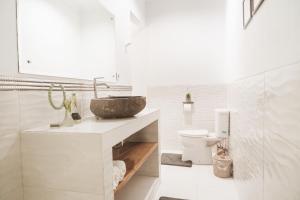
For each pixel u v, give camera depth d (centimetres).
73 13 150
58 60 133
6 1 94
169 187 208
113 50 206
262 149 112
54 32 130
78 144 92
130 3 256
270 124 99
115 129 104
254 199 130
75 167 93
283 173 83
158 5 321
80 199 94
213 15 303
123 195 166
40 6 119
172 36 318
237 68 199
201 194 194
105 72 190
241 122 176
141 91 331
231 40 244
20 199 99
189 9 310
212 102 309
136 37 328
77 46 153
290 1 77
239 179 183
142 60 329
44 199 98
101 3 182
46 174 97
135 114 143
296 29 71
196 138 266
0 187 89
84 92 156
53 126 108
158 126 204
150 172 205
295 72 72
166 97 324
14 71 97
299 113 69
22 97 101
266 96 105
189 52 313
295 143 72
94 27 174
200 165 266
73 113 122
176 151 321
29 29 109
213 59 306
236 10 204
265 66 108
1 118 89
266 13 106
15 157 96
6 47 93
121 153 173
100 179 91
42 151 97
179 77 319
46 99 117
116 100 127
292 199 75
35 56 112
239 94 187
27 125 103
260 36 118
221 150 253
